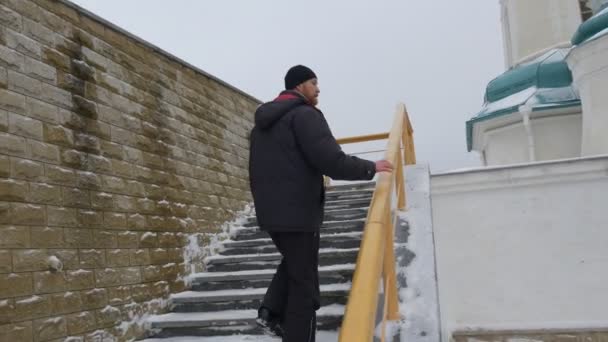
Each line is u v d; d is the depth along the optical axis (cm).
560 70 988
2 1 326
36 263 321
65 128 363
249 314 398
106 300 373
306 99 246
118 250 394
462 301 509
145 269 420
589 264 481
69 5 384
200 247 507
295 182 229
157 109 479
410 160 580
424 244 364
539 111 941
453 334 502
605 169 480
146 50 477
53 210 341
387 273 271
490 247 508
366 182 683
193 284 474
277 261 484
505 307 499
